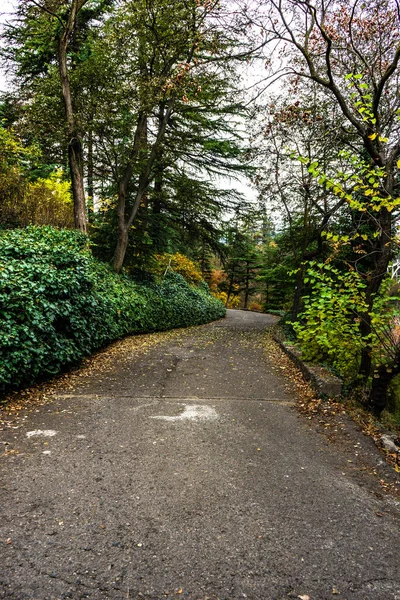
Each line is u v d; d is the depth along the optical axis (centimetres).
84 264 743
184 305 1563
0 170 958
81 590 203
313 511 288
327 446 411
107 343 898
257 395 594
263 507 290
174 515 274
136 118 1099
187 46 934
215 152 1528
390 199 466
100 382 627
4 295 496
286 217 1277
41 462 343
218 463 359
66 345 629
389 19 589
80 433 412
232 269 3938
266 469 352
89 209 1458
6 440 384
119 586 207
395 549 248
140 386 618
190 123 1505
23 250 622
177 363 806
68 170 1344
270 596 204
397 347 517
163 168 1384
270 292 3478
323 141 776
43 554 227
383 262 568
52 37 1155
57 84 1034
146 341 1060
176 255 2028
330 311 586
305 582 215
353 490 323
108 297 935
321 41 652
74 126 977
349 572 225
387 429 478
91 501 286
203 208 1584
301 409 527
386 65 634
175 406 520
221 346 1062
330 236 592
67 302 643
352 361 643
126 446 386
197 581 213
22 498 285
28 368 526
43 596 197
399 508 299
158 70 1078
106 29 1084
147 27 1004
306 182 991
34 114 1012
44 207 1070
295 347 919
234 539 250
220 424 459
